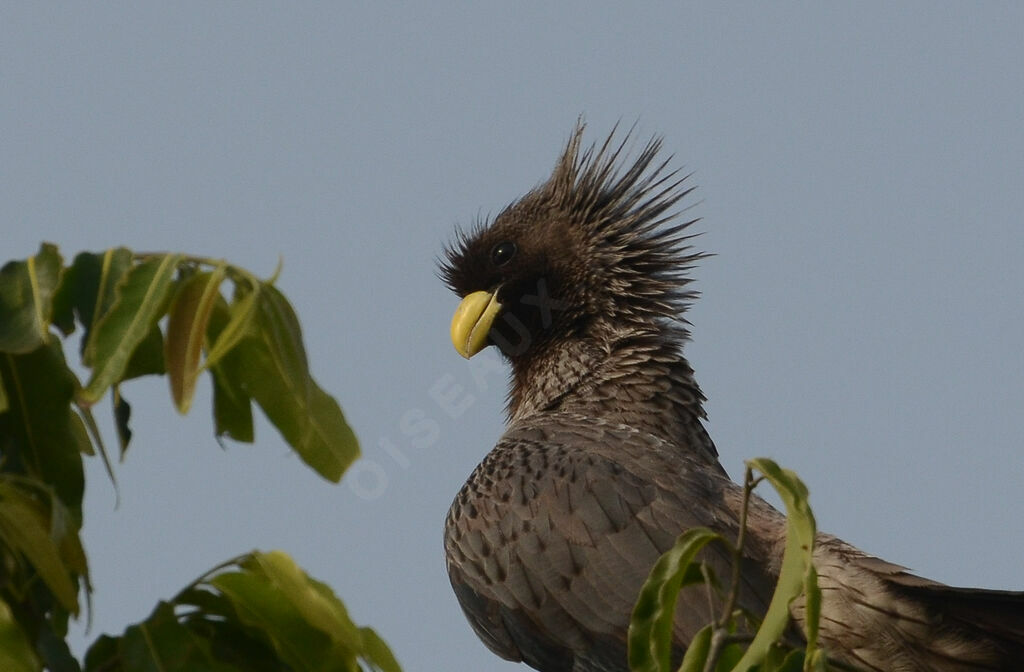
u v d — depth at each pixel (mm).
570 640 10930
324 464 7410
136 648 6430
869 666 9734
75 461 6891
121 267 6656
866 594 9758
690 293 13234
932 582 9609
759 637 5367
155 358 7270
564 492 11133
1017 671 9562
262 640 7008
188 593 6883
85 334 6629
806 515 5395
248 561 6766
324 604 6426
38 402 6816
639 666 5672
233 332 6484
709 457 12617
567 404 12922
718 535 5777
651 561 10578
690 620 10070
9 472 6824
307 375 6848
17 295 6547
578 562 10844
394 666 6582
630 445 11695
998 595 9359
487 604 11383
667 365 12867
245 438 7555
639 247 13367
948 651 9586
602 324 13180
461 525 11586
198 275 6555
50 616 6805
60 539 6262
